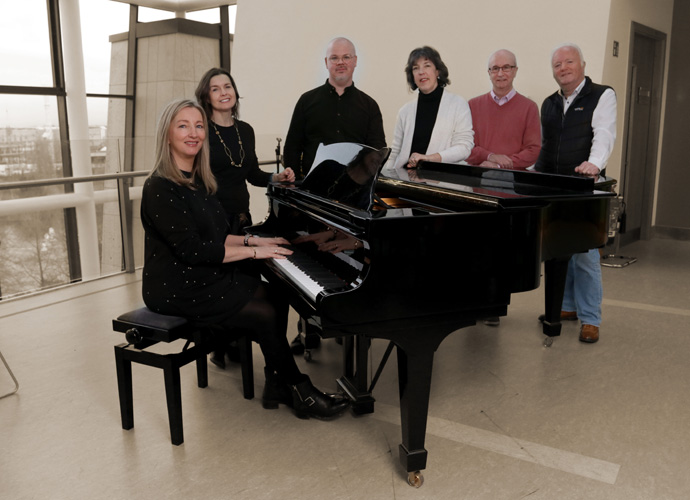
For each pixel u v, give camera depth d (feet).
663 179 20.22
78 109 28.66
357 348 8.04
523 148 13.64
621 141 16.80
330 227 7.36
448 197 7.86
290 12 20.66
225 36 34.01
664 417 8.07
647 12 17.06
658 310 12.82
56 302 13.56
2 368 9.89
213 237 7.89
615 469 6.82
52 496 6.40
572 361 10.09
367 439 7.55
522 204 7.04
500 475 6.72
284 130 21.52
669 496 6.30
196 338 7.65
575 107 11.95
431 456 7.15
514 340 11.10
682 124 19.54
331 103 12.91
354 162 7.53
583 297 10.94
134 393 8.90
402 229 6.09
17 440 7.59
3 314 12.66
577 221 8.77
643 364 9.93
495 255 6.51
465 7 16.70
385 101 18.79
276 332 7.69
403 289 6.18
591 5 14.73
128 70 33.19
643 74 18.33
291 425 7.94
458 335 11.41
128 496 6.38
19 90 26.63
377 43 18.67
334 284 6.85
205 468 6.90
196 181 8.01
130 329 7.47
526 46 15.78
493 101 13.79
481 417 8.14
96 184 18.15
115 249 16.61
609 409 8.34
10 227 15.97
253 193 23.22
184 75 32.60
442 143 13.12
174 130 7.36
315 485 6.54
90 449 7.35
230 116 10.16
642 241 20.07
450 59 17.20
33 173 27.30
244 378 8.67
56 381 9.36
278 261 8.02
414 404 6.37
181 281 7.40
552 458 7.08
